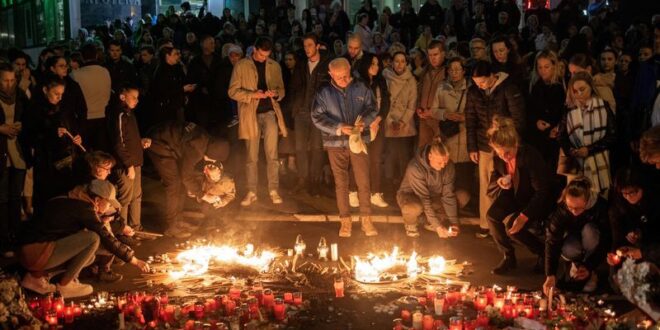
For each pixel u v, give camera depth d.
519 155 7.40
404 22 15.01
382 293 7.04
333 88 8.65
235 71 10.09
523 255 8.23
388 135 10.35
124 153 8.52
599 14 14.48
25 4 22.66
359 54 10.34
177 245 8.72
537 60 8.89
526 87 9.45
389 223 9.59
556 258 6.88
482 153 8.61
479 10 14.30
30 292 7.08
